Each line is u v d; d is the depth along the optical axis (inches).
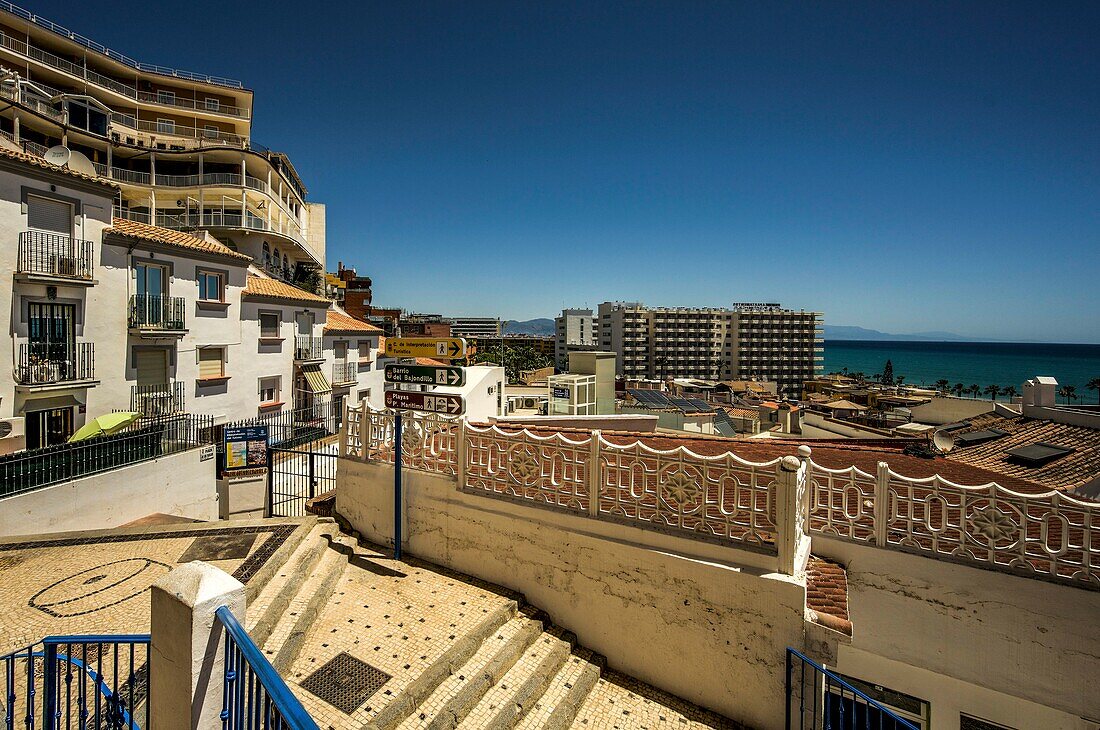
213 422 816.3
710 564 209.0
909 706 235.3
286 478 565.9
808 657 187.8
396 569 281.7
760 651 197.8
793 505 198.1
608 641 233.6
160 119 1646.2
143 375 706.8
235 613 108.6
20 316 559.2
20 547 276.4
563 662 226.7
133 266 687.7
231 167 1477.6
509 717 184.4
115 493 442.0
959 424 594.2
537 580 253.9
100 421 526.0
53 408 596.1
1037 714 206.2
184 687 101.3
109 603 219.3
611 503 238.1
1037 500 194.2
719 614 206.8
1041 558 193.8
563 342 6304.1
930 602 210.8
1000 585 199.5
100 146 1358.3
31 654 127.6
